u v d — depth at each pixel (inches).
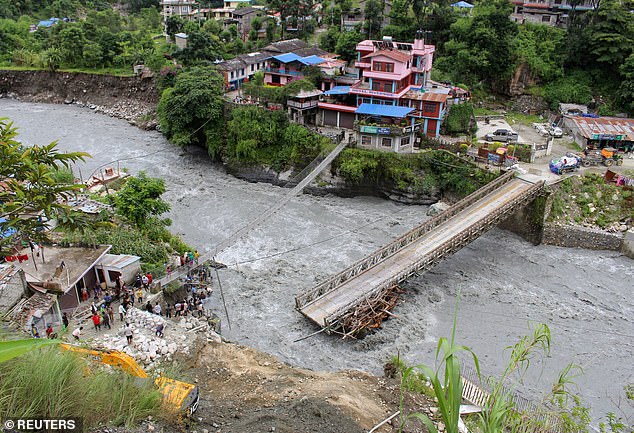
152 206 1582.2
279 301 1402.6
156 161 2395.4
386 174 2048.5
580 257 1680.6
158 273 1318.9
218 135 2337.6
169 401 596.1
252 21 3595.0
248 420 647.1
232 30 3585.1
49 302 1030.4
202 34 2952.8
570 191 1833.2
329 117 2358.5
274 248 1697.8
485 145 2080.5
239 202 2037.4
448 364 308.5
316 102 2341.3
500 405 420.5
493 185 1795.0
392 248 1505.9
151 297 1221.1
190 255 1444.4
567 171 1915.6
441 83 2573.8
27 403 433.7
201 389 821.2
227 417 666.2
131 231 1493.6
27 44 3782.0
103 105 3225.9
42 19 4722.0
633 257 1665.8
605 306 1429.6
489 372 1150.3
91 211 1546.5
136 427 518.6
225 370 918.4
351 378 946.7
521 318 1373.0
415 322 1331.2
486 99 2716.5
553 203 1768.0
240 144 2223.2
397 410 782.5
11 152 479.8
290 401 754.2
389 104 2245.3
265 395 792.9
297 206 2022.6
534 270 1605.6
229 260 1617.9
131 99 3184.1
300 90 2250.2
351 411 717.3
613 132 2137.1
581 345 1269.7
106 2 5315.0
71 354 523.5
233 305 1379.2
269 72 2623.0
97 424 492.4
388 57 2194.9
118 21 4276.6
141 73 3176.7
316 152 2145.7
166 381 653.9
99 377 546.6
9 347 216.4
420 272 1416.1
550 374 1157.1
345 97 2394.2
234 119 2262.6
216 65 2787.9
